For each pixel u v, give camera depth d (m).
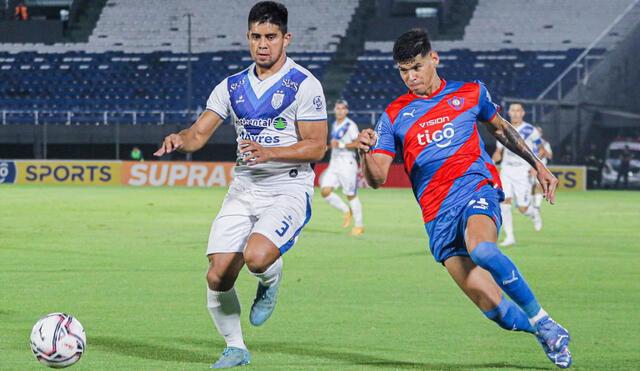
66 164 94.62
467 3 133.00
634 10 124.31
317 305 20.44
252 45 14.13
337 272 26.67
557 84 112.62
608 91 110.81
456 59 118.88
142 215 51.28
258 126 14.39
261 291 14.68
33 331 12.66
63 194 73.94
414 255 31.53
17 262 28.88
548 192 14.63
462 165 14.20
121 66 122.50
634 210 59.38
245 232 14.41
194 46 126.75
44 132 98.94
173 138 14.15
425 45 14.20
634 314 19.50
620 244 36.69
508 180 38.00
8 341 15.87
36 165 94.88
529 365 14.20
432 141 14.25
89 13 136.00
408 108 14.45
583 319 18.83
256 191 14.56
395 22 126.94
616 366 14.19
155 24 133.12
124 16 134.38
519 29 127.19
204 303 20.67
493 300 13.83
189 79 101.38
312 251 32.84
